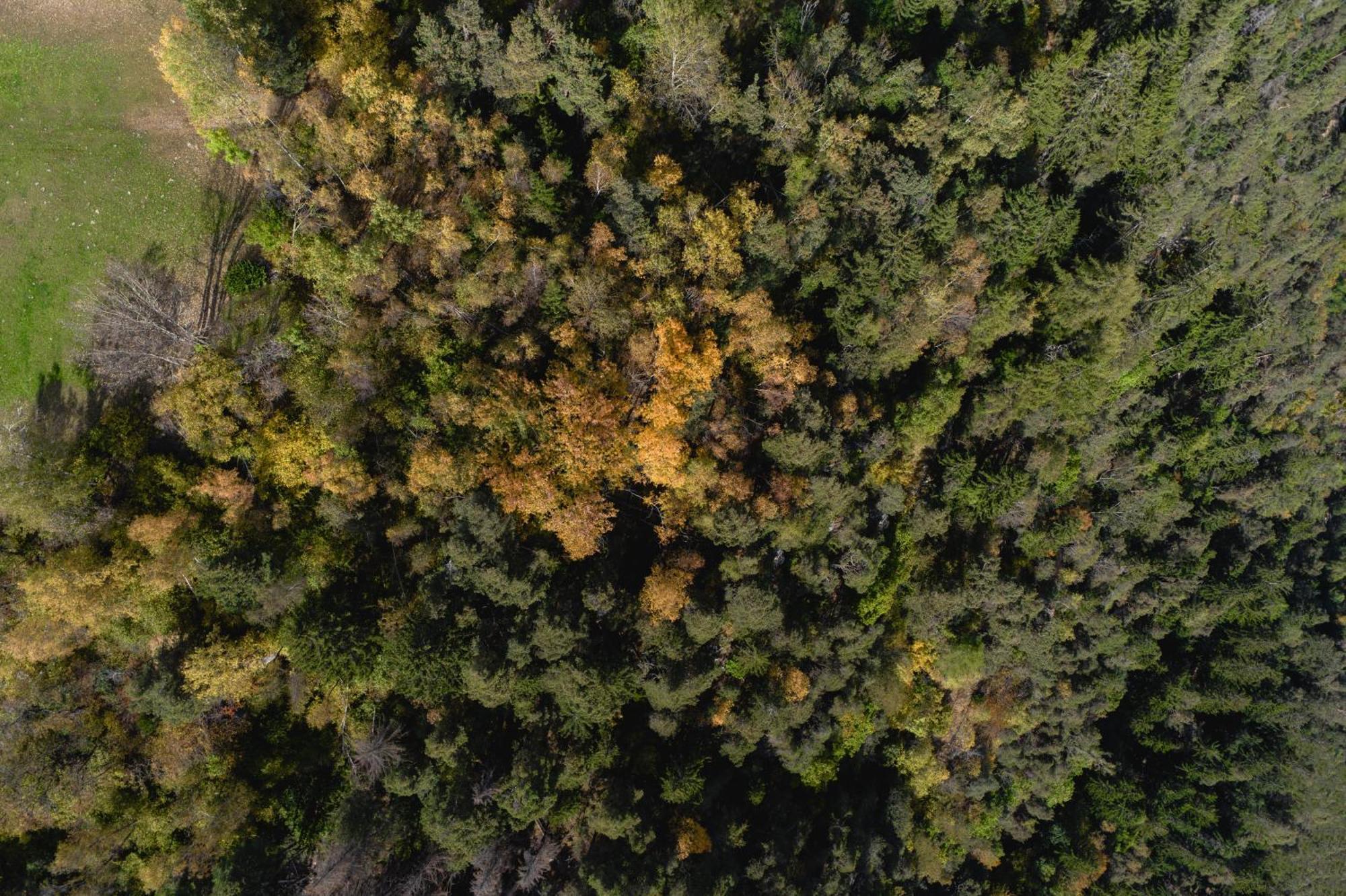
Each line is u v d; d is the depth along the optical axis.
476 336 40.69
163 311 41.00
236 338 41.88
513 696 41.75
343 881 38.47
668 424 40.69
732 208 43.41
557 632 39.69
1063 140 53.47
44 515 36.91
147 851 40.28
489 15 44.31
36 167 41.41
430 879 42.47
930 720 58.66
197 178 42.84
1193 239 62.78
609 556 44.81
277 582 38.62
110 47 42.38
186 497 39.31
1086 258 54.91
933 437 53.50
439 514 40.31
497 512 39.12
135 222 42.06
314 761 43.03
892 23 51.41
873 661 51.59
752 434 44.88
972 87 46.97
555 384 39.16
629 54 44.69
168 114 42.72
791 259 45.41
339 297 40.38
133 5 42.75
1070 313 53.00
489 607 41.88
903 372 52.47
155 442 40.53
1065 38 54.75
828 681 48.41
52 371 40.84
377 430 41.00
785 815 50.56
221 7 37.59
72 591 36.22
